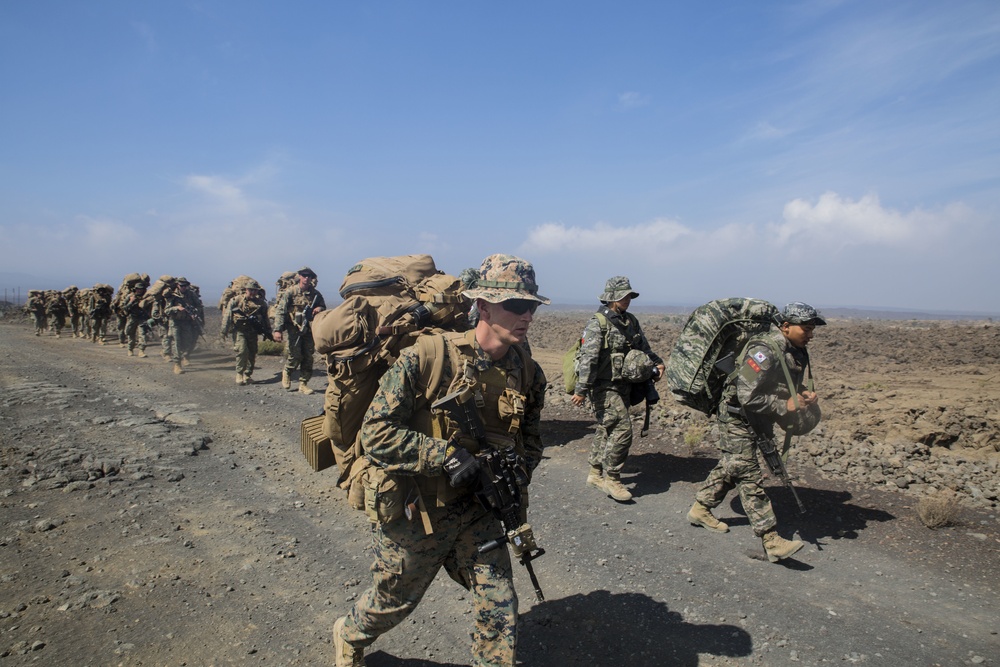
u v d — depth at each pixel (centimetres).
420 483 252
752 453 455
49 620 353
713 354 480
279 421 914
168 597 386
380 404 246
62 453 680
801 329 437
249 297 1242
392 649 340
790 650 343
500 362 263
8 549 443
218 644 337
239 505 559
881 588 414
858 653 340
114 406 987
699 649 344
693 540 497
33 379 1252
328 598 394
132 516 518
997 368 1608
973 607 388
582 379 566
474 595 257
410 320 276
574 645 347
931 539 482
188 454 716
